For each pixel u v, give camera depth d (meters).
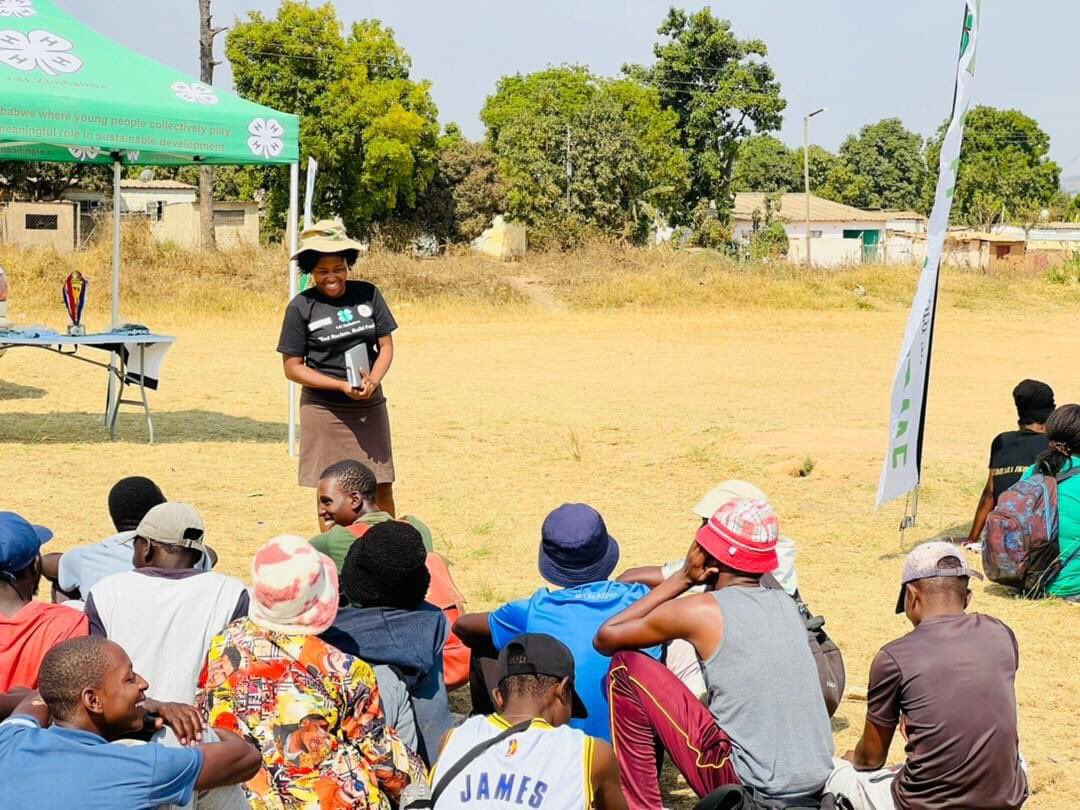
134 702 3.30
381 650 4.33
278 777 3.78
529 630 4.70
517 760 3.45
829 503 10.52
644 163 56.03
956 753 4.02
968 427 15.16
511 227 57.88
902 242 69.62
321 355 8.23
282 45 50.12
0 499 9.84
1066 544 7.66
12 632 4.18
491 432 14.00
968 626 4.20
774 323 31.14
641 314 33.16
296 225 11.47
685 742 4.20
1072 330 30.70
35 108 10.17
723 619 4.21
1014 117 104.50
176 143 10.78
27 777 3.08
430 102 53.84
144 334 12.62
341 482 5.76
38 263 30.08
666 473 11.72
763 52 64.00
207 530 9.09
